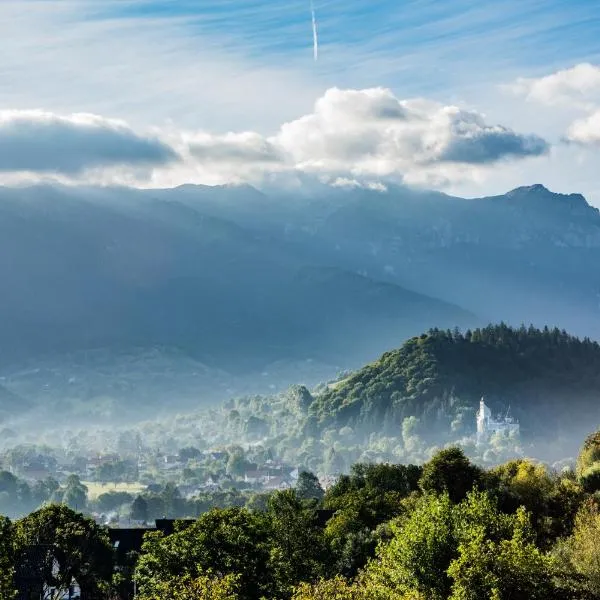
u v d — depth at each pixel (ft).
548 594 167.63
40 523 279.08
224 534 222.07
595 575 177.47
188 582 203.31
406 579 181.98
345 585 180.96
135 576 223.30
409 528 188.85
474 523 188.44
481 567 165.78
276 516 274.98
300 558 261.65
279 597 222.69
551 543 247.70
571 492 301.22
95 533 287.28
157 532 227.20
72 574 274.36
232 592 197.36
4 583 213.87
